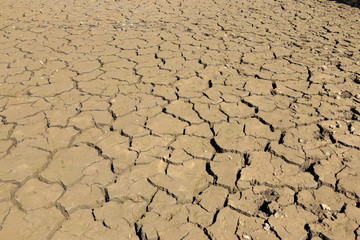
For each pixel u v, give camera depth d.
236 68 3.86
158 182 2.18
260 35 4.96
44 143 2.51
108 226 1.86
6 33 4.91
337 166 2.31
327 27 5.30
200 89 3.36
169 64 3.93
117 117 2.88
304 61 4.04
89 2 6.93
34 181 2.17
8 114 2.88
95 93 3.26
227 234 1.82
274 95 3.26
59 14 5.98
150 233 1.82
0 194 2.04
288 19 5.78
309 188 2.14
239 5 6.78
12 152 2.41
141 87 3.40
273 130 2.72
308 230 1.85
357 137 2.61
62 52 4.25
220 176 2.23
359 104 3.09
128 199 2.05
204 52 4.30
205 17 5.89
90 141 2.56
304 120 2.85
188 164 2.35
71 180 2.16
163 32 5.06
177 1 7.08
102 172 2.25
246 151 2.47
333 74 3.69
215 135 2.66
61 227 1.85
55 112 2.92
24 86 3.37
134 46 4.48
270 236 1.81
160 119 2.86
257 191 2.12
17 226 1.84
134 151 2.46
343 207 2.00
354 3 6.80
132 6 6.62
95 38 4.76
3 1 6.86
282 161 2.38
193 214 1.96
